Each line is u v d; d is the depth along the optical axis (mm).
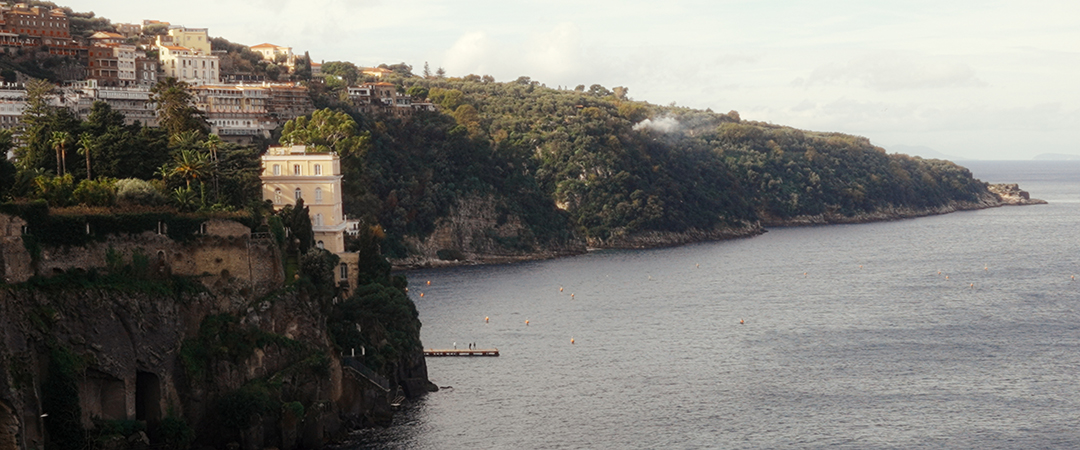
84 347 133750
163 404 140375
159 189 172750
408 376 178375
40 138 194000
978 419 167750
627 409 172250
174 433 138625
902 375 195750
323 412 150875
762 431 161500
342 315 172625
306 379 152625
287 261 164750
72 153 188750
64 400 129125
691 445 154625
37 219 134625
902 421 166750
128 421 137000
